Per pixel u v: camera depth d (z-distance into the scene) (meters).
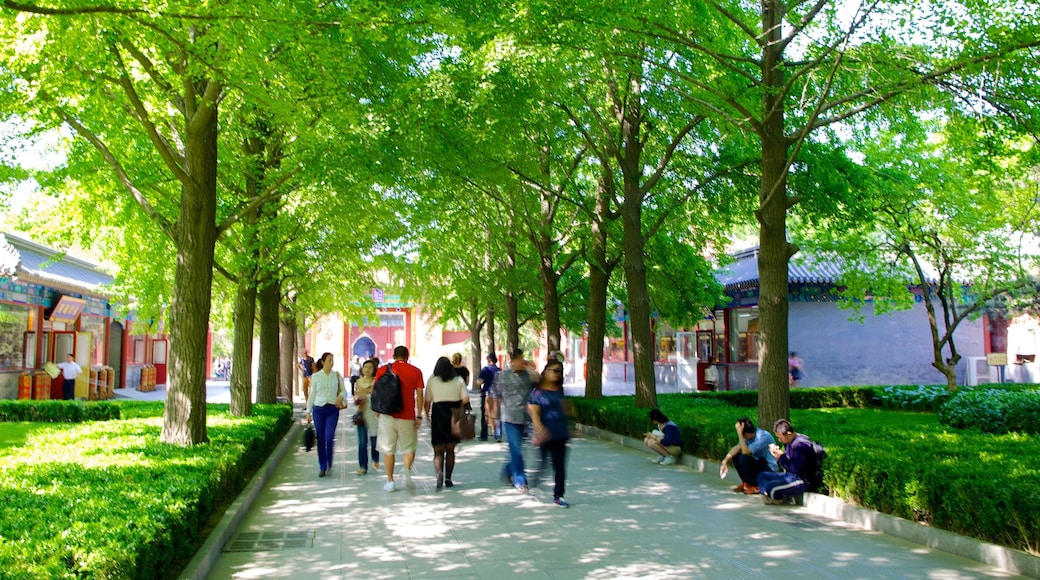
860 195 15.91
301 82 9.01
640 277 16.08
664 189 18.20
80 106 10.20
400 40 9.75
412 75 11.42
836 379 26.66
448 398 10.05
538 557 6.59
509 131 12.21
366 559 6.54
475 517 8.21
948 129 10.95
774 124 11.13
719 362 29.38
